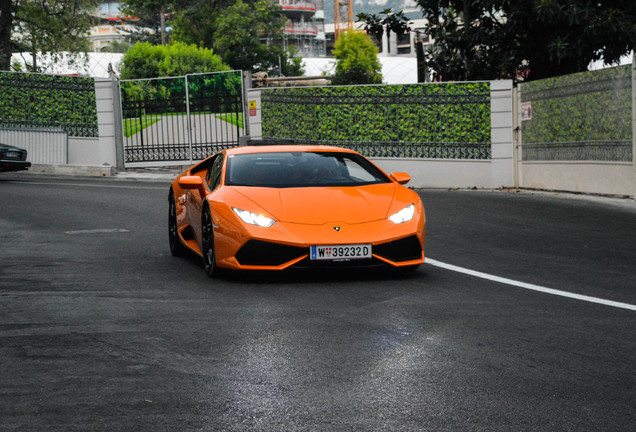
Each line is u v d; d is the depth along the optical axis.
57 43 39.12
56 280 7.39
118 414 3.73
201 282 7.18
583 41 20.36
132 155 23.86
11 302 6.40
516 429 3.50
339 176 7.88
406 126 18.28
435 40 22.92
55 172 23.62
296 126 20.39
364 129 18.98
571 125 15.14
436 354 4.70
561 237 9.97
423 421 3.61
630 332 5.20
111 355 4.77
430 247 9.20
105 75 73.06
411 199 7.46
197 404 3.86
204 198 7.69
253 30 73.56
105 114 23.45
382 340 5.02
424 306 6.02
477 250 8.96
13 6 38.44
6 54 37.62
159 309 6.05
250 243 6.88
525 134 16.69
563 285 6.88
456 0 23.14
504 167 17.05
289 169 7.91
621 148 13.80
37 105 24.08
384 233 6.93
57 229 11.27
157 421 3.63
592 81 14.43
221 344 4.99
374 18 24.80
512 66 21.23
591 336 5.10
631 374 4.29
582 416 3.66
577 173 15.06
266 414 3.71
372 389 4.06
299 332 5.25
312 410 3.76
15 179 21.27
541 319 5.58
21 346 5.00
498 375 4.28
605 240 9.69
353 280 7.12
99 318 5.77
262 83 30.69
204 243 7.59
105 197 15.77
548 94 15.78
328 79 31.86
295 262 6.80
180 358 4.68
